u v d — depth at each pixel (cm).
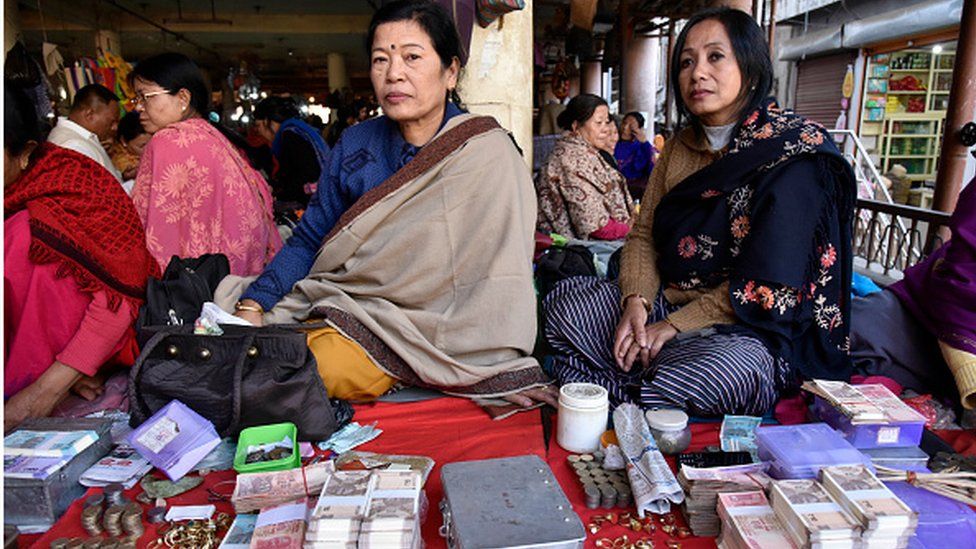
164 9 1103
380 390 223
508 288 223
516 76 372
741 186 215
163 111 301
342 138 252
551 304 249
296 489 154
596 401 185
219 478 177
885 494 135
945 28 749
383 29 221
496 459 160
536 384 220
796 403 209
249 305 238
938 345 223
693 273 232
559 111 755
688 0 782
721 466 167
